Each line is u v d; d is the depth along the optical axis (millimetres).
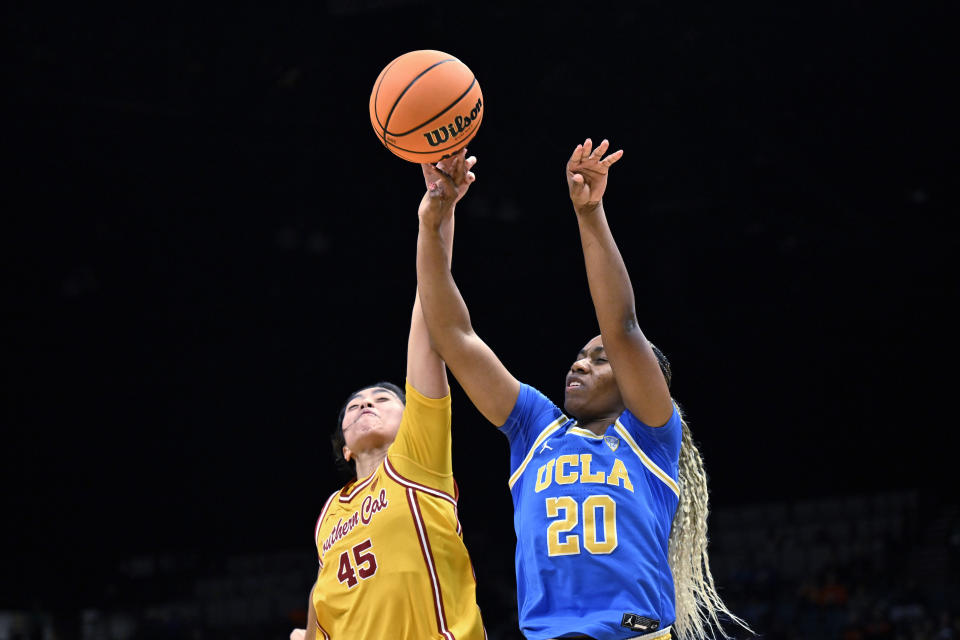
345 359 26766
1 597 24156
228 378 26594
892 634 17891
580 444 3520
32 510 25078
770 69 20484
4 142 20328
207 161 21953
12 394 25172
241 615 23188
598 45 20203
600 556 3287
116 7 18453
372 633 3676
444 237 3836
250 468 26562
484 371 3674
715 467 26422
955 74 20312
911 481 25359
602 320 3455
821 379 26219
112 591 24484
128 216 23141
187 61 19656
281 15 19391
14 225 22578
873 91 20875
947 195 23047
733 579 21828
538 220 24156
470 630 3697
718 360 26438
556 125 21875
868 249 24406
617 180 23281
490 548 25219
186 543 25953
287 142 21844
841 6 19078
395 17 19938
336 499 4105
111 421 25938
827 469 25969
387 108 3637
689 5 19328
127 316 25312
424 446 3885
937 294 24797
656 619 3266
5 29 18000
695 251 25719
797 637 18734
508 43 20266
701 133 22031
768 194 23500
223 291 25391
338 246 24672
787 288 25672
